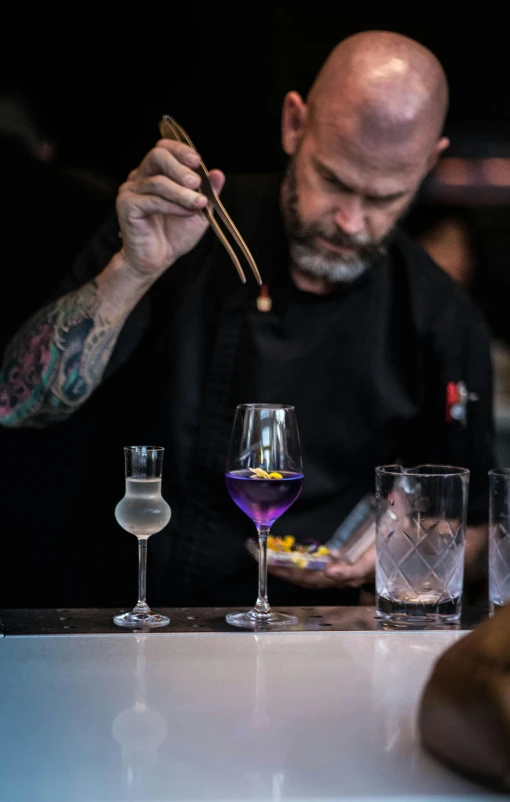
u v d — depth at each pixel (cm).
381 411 180
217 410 177
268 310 178
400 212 167
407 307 183
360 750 68
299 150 170
